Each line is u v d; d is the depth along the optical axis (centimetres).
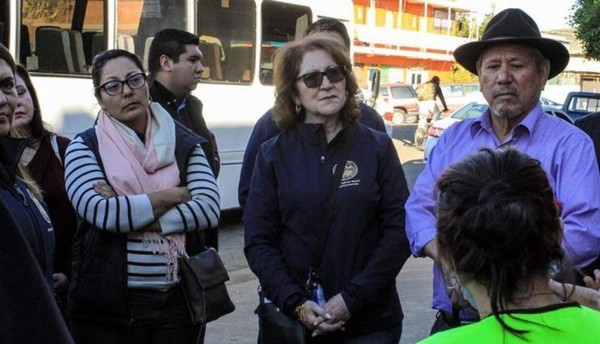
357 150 361
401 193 362
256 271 361
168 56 502
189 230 380
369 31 4969
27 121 408
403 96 3747
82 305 371
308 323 346
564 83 4694
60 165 423
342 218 353
